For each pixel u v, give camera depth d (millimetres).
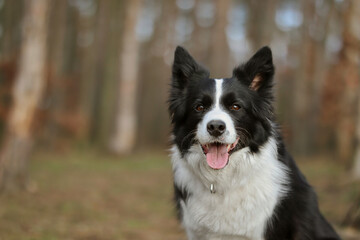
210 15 31312
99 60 25594
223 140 3652
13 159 8641
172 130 4219
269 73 4051
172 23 29828
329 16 22016
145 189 10703
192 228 3893
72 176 11945
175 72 4223
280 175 3785
